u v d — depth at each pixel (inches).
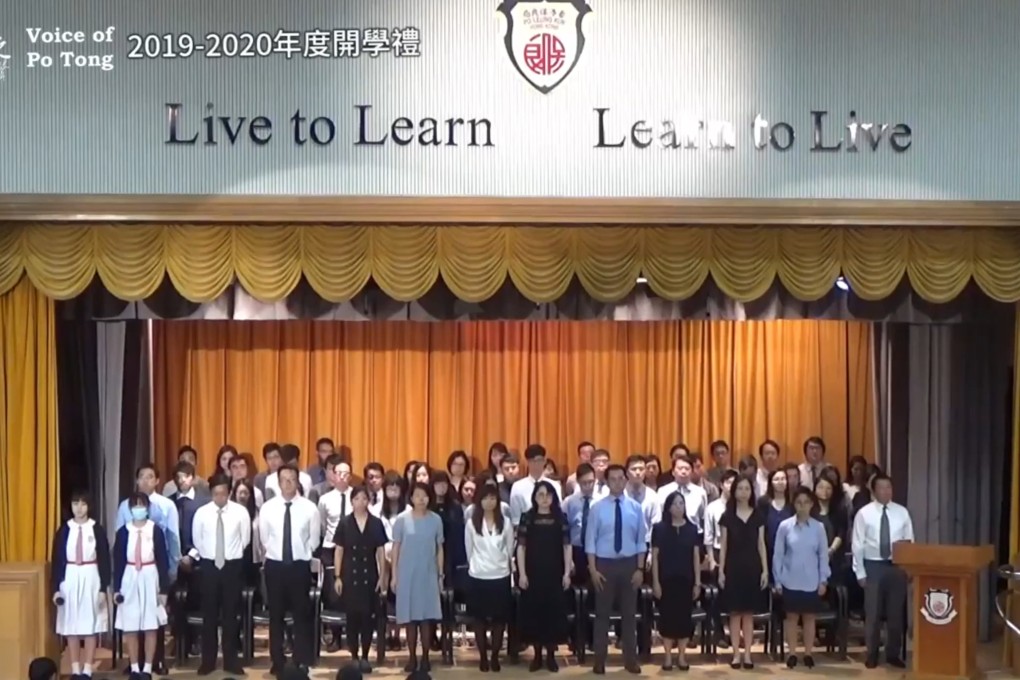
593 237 356.2
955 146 360.2
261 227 353.7
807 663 365.1
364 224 354.0
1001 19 361.4
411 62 354.0
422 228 354.6
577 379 464.8
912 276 360.5
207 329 453.7
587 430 464.1
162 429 450.6
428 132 353.7
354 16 354.3
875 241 360.2
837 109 359.3
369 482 399.2
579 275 354.9
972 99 361.1
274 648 351.9
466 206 349.4
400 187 353.4
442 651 371.2
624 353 466.9
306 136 352.8
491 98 354.9
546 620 357.4
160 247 352.2
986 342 416.8
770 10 359.3
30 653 342.3
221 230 352.8
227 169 352.5
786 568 363.3
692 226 357.7
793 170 358.0
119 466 406.6
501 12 354.9
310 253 352.5
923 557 337.1
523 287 353.7
